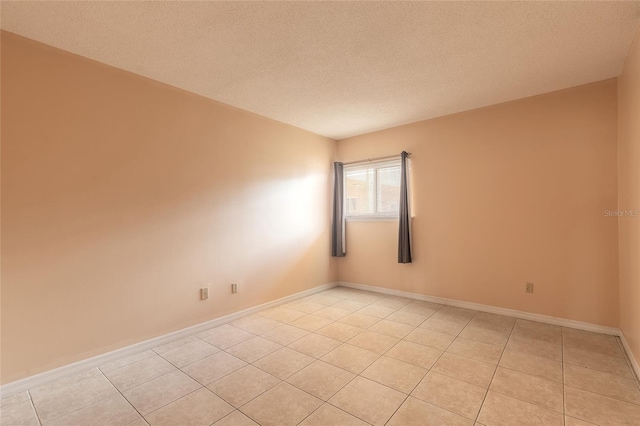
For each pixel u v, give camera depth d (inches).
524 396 78.7
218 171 133.8
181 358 101.7
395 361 97.7
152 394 81.5
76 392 83.0
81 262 96.2
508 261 139.0
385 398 78.4
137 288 108.0
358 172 191.3
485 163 144.8
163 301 114.7
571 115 124.3
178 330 118.6
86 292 96.9
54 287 91.0
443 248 157.8
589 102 120.6
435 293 160.7
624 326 106.9
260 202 151.4
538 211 131.6
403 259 165.3
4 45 84.0
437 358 99.4
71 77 95.2
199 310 125.4
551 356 100.0
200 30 84.6
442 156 157.4
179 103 121.2
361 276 189.8
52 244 91.0
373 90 125.3
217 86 120.2
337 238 192.1
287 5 74.7
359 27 84.0
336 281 198.4
